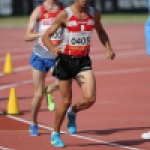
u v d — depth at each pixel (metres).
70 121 21.03
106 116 25.12
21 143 19.89
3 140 20.38
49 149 19.00
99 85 34.97
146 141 20.30
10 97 25.55
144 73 40.72
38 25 20.70
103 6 104.94
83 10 18.20
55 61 18.84
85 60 18.62
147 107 27.44
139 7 105.94
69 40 18.42
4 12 101.12
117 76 39.09
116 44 63.38
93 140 20.42
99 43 64.69
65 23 18.27
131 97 30.42
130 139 20.59
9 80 37.41
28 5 101.06
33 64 20.73
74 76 18.77
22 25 86.56
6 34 75.62
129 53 54.84
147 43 20.16
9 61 40.97
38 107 20.84
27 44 63.53
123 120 24.20
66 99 18.70
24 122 23.75
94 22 18.53
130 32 77.81
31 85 35.06
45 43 18.30
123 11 106.19
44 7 20.50
